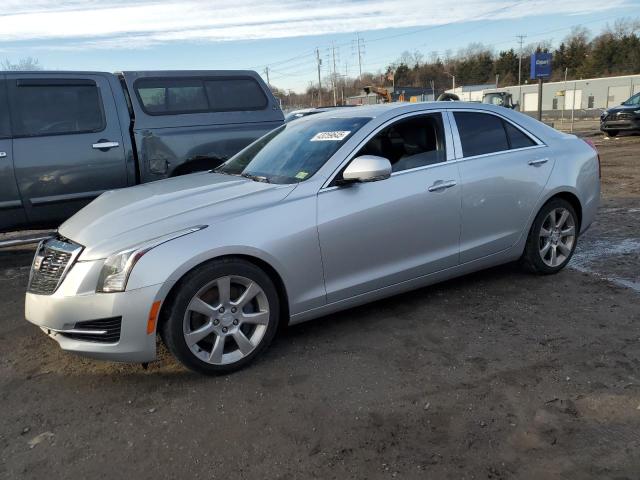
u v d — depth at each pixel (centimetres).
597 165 513
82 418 301
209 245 320
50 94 572
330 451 264
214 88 663
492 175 434
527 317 406
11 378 349
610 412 285
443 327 395
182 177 464
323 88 10125
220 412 301
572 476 241
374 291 392
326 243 361
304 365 349
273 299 349
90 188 588
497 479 241
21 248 683
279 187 363
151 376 343
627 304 421
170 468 257
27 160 551
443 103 436
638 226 661
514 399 301
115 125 597
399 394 311
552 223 482
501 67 11275
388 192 385
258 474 251
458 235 423
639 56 8912
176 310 316
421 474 246
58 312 317
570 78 9925
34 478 254
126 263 308
